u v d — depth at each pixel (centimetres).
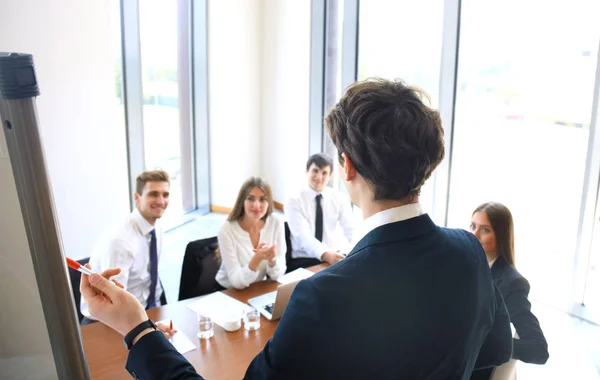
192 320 190
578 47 303
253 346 172
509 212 183
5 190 63
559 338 301
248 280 221
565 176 324
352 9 433
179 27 520
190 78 552
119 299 81
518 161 347
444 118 371
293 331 70
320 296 69
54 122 329
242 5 547
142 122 463
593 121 298
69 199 347
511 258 184
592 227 311
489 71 348
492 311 85
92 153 360
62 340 66
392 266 72
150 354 76
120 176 388
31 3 304
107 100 367
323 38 486
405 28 394
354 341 69
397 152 73
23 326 69
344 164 81
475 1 344
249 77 571
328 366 69
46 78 319
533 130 335
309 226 317
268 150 598
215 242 253
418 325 71
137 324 80
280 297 188
